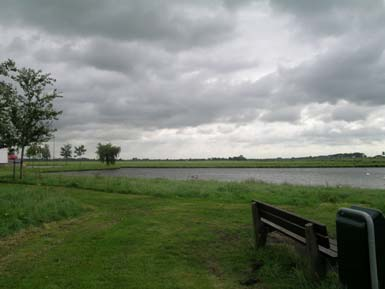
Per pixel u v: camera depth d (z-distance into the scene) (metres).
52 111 24.61
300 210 10.98
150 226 8.44
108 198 14.29
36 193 13.20
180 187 17.19
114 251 6.22
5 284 4.65
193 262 5.57
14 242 6.91
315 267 4.28
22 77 23.48
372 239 3.46
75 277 4.89
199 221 9.08
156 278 4.84
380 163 110.38
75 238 7.23
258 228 6.11
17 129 23.78
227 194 14.74
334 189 17.02
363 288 3.54
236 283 4.65
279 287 4.43
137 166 111.69
